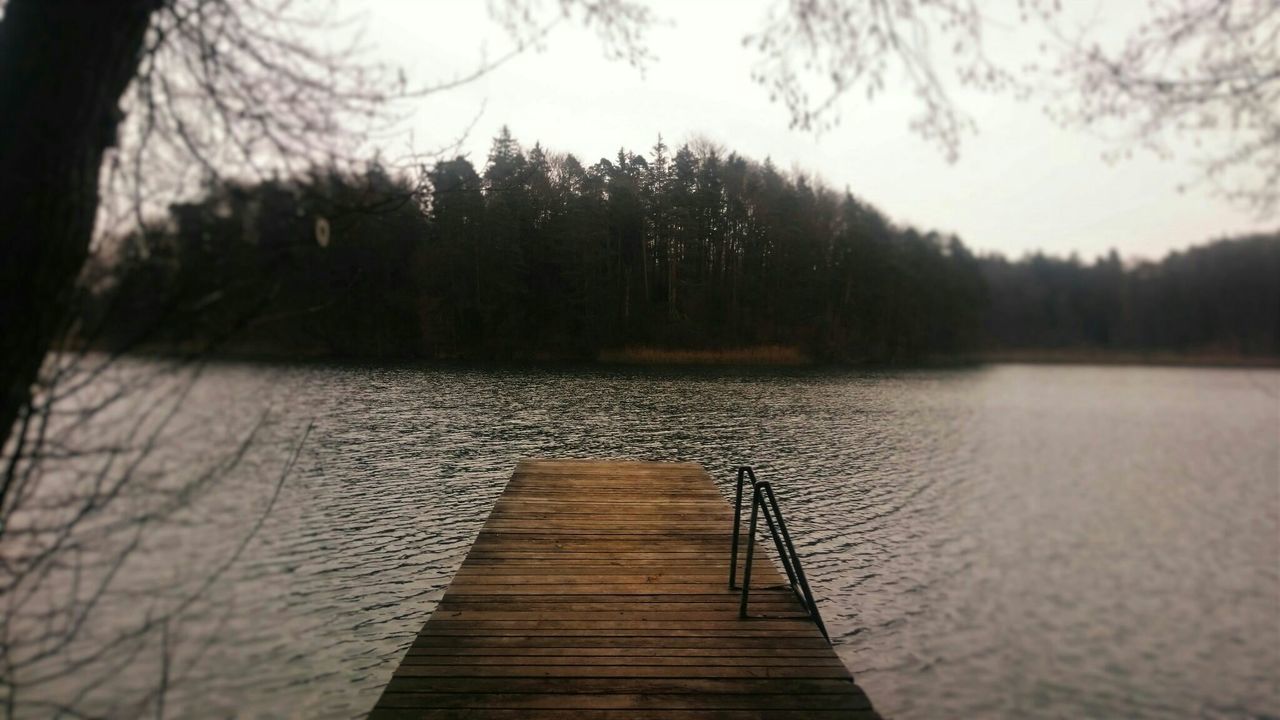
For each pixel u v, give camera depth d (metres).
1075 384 53.00
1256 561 13.41
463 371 39.16
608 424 21.50
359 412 22.94
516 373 39.19
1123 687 7.55
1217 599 11.14
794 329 53.56
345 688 5.55
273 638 6.20
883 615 8.27
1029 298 62.94
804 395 32.44
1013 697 6.83
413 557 8.65
